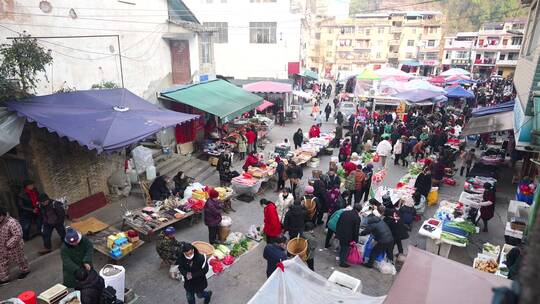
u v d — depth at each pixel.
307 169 16.58
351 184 11.71
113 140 8.71
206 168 15.77
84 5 12.32
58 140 10.23
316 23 74.81
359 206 8.86
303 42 41.50
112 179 12.16
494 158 16.94
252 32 33.50
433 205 12.91
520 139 9.67
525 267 1.54
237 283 8.14
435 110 27.31
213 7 33.34
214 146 17.11
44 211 8.59
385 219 8.96
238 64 34.38
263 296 4.89
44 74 10.92
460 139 20.81
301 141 18.86
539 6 13.39
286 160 15.02
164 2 17.12
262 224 11.00
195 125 17.22
